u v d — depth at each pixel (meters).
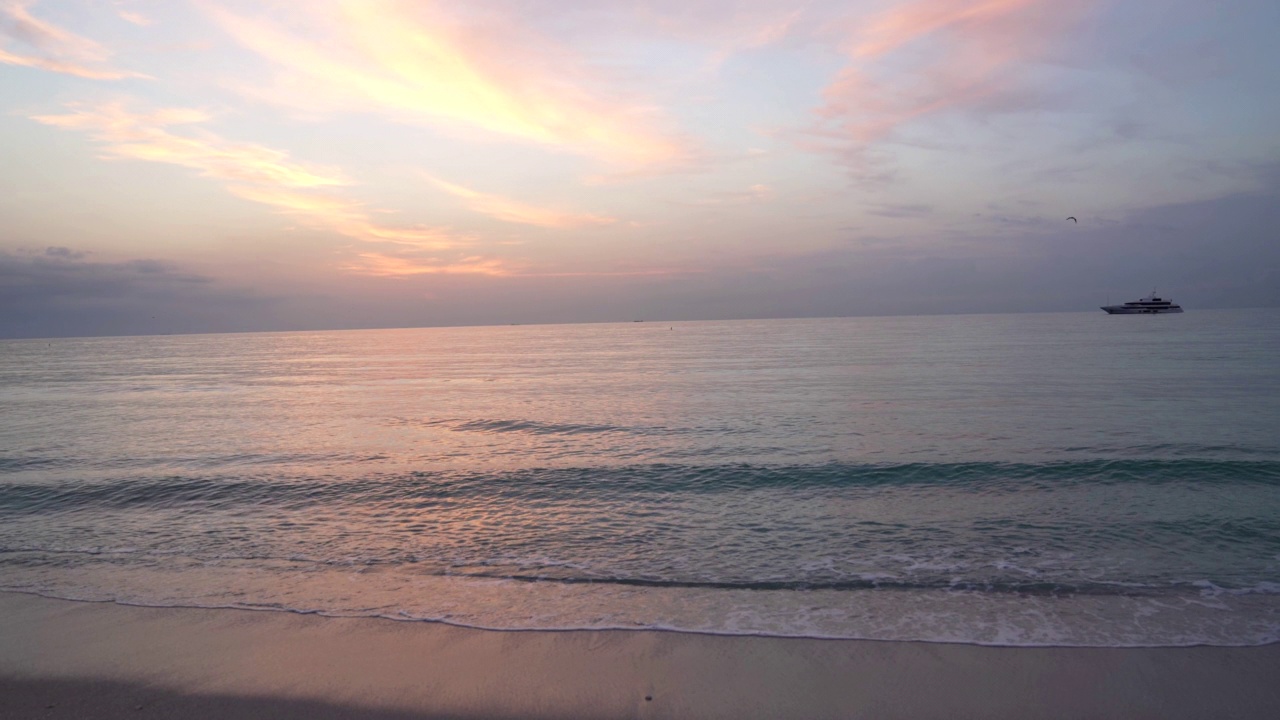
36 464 17.42
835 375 40.56
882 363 49.25
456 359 74.12
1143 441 17.55
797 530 10.98
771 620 7.46
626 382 40.59
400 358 78.94
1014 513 11.62
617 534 10.97
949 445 17.73
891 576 8.84
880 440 18.77
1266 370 36.50
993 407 24.89
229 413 28.62
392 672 6.37
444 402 31.94
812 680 6.14
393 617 7.65
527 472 15.40
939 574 8.88
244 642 7.04
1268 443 16.95
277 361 77.62
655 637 7.04
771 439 19.41
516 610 7.83
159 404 32.72
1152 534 10.32
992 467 14.84
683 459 16.62
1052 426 20.39
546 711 5.71
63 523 11.98
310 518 12.15
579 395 33.78
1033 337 87.56
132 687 6.15
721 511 12.23
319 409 29.83
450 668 6.43
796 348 76.19
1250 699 5.73
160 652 6.83
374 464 16.81
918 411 24.44
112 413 29.02
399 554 10.09
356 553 10.16
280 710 5.77
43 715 5.71
